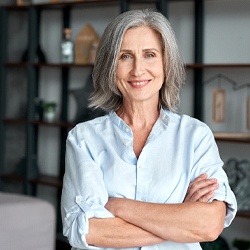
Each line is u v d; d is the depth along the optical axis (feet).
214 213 6.83
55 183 18.83
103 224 6.83
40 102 20.06
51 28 20.47
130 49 6.99
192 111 17.35
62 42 19.11
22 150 20.47
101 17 19.22
